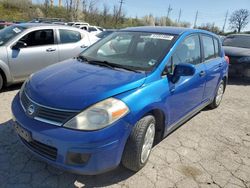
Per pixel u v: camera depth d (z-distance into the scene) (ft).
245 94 23.03
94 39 22.89
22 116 8.68
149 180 9.48
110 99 8.24
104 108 7.97
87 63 11.14
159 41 11.60
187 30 12.85
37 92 8.79
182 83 11.24
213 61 15.25
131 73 9.77
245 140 13.51
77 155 7.84
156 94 9.49
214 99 17.15
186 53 12.17
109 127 7.89
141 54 11.12
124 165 9.33
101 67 10.50
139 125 8.87
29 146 8.69
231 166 10.94
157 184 9.32
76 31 21.75
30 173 9.37
